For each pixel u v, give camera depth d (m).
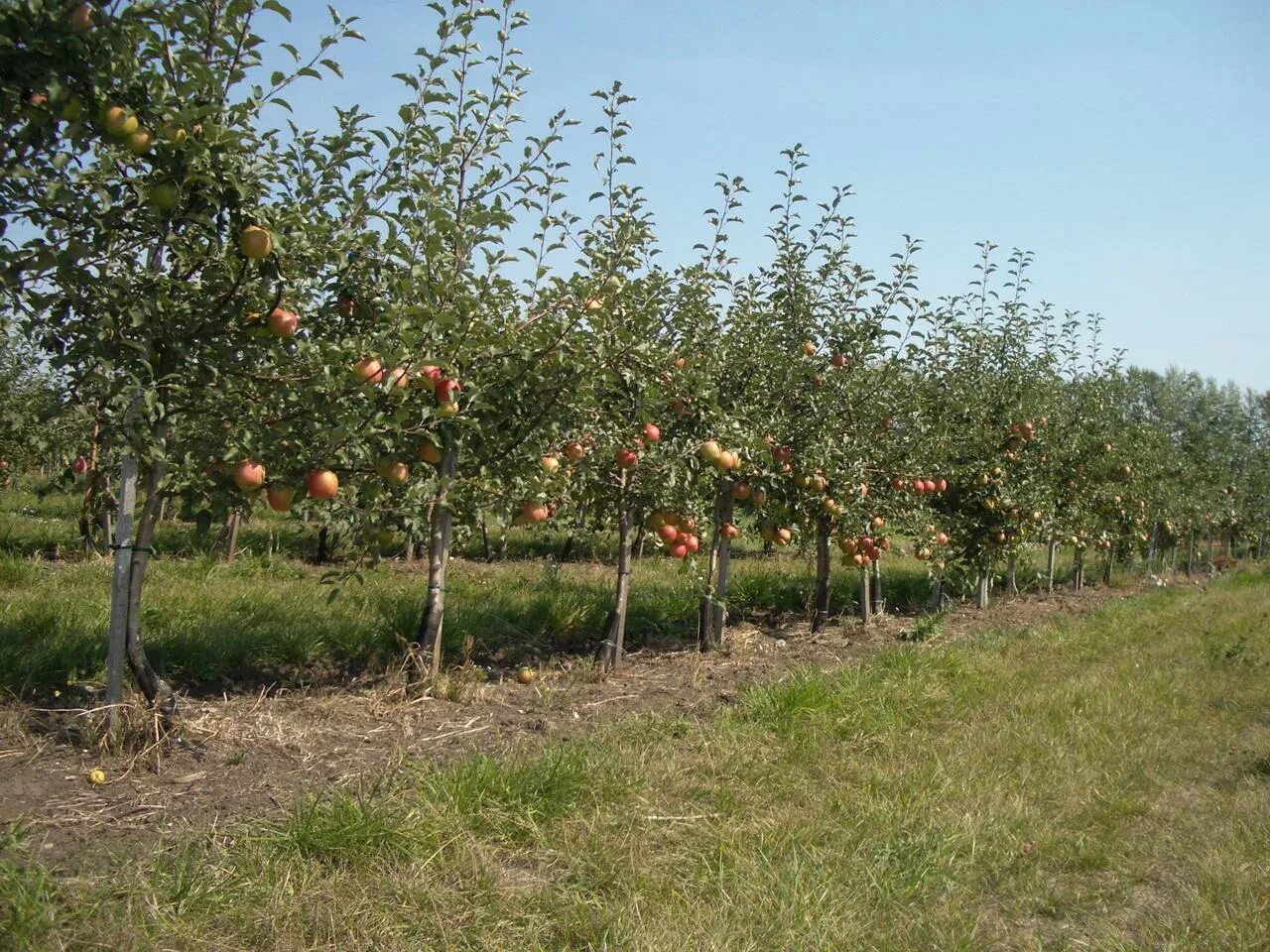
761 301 7.73
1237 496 22.53
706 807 4.23
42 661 5.13
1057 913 3.63
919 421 8.83
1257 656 8.66
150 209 3.60
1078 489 13.08
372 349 4.35
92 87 3.10
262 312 4.09
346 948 2.91
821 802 4.40
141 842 3.38
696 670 6.71
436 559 5.69
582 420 5.80
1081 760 5.29
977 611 11.23
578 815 3.95
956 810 4.41
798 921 3.29
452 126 5.18
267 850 3.33
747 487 7.34
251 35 3.76
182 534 11.72
